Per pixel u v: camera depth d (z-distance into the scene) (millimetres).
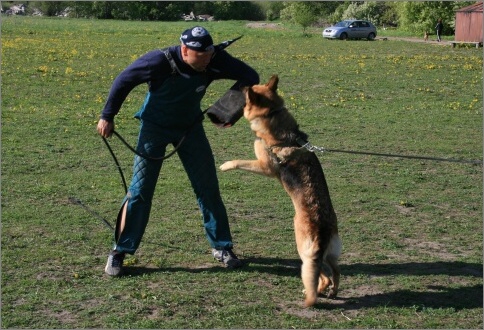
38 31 35188
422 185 8852
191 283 5316
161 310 4750
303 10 42062
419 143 11516
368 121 13508
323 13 56000
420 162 10180
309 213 4879
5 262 5621
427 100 16531
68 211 7180
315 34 42125
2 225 6609
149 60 5305
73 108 13883
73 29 38125
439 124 13414
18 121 12195
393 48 32125
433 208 7762
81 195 7836
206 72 5500
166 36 35250
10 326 4430
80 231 6531
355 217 7324
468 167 9945
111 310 4730
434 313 4836
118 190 8117
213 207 5777
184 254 6023
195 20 57781
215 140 11406
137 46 28625
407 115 14359
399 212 7578
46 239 6246
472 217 7461
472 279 5555
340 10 55031
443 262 5973
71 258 5797
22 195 7727
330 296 5082
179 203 7684
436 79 20297
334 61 24781
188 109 5586
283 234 6672
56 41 29281
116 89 5387
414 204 7895
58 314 4648
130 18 56125
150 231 6629
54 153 9984
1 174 8641
